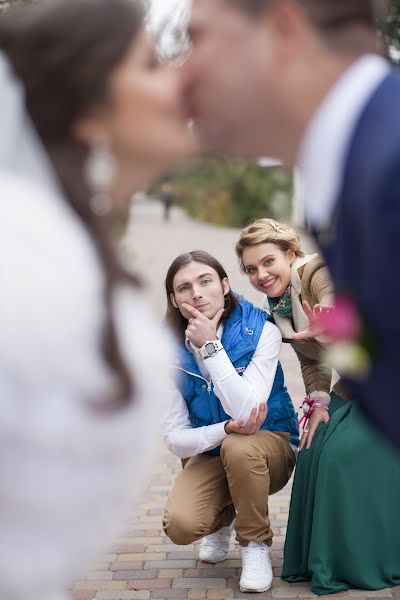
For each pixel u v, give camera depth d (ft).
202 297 11.85
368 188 4.48
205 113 4.83
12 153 3.85
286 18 4.75
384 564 12.00
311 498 12.16
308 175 4.99
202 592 12.42
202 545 13.53
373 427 5.18
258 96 4.82
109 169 4.05
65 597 4.24
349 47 4.81
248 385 11.89
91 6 3.94
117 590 12.59
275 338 12.35
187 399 12.53
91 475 3.60
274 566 13.08
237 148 5.04
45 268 3.40
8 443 3.41
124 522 4.17
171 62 4.25
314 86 4.83
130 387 3.59
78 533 3.69
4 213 3.49
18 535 3.58
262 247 12.30
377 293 4.51
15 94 3.89
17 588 3.68
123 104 4.01
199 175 104.32
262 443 12.17
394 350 4.60
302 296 12.14
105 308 3.57
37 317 3.34
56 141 3.96
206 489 12.39
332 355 4.81
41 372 3.38
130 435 3.67
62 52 3.88
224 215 92.22
